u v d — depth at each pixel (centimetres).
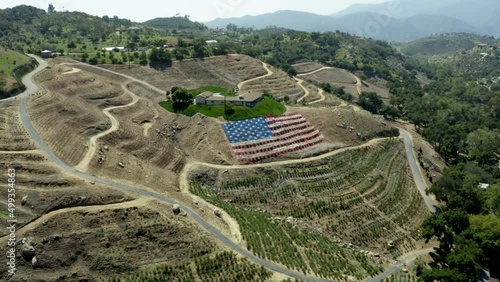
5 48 18950
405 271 9556
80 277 7375
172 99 16288
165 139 13700
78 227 8056
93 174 9794
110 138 11962
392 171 14175
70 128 11688
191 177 11850
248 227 9506
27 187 8656
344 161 13812
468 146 18362
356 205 12050
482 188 13000
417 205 12725
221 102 15838
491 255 9838
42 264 7369
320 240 10106
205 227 8988
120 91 16362
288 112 16025
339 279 8456
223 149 13212
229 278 7775
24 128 10900
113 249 7900
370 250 10600
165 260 7938
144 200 9231
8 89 13325
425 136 18512
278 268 8262
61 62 19962
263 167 12619
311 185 12400
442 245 10475
